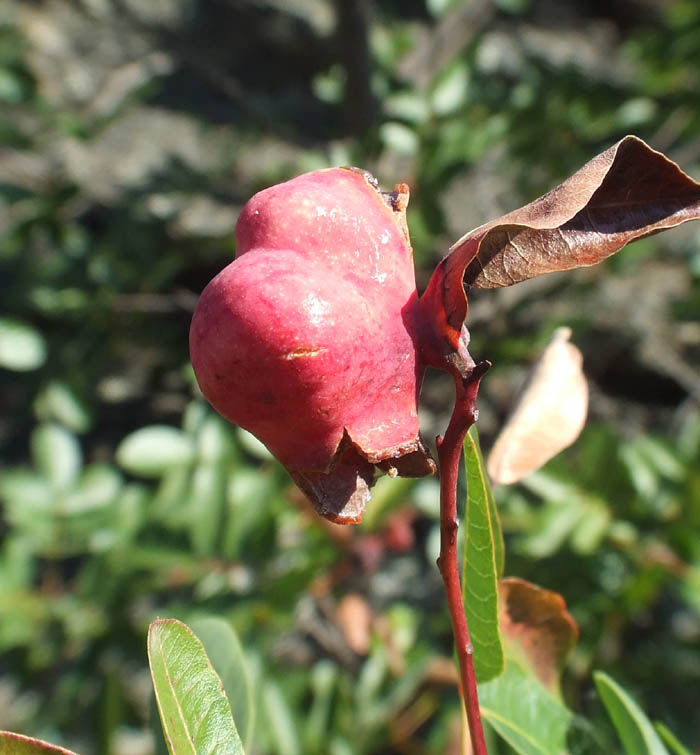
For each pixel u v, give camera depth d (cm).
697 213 10
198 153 47
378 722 29
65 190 38
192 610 26
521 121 37
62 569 35
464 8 43
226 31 53
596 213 10
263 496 27
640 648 31
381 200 10
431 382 40
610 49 55
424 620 33
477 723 11
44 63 49
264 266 9
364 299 10
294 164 38
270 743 25
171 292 40
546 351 14
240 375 9
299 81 53
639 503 27
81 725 29
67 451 30
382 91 37
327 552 26
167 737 10
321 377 9
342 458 10
